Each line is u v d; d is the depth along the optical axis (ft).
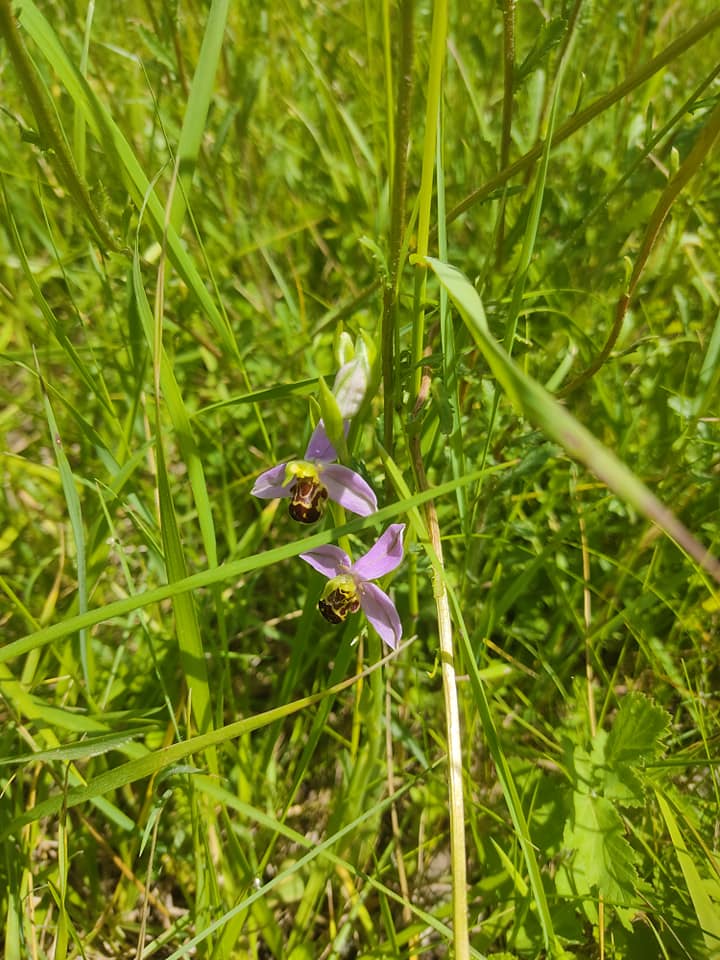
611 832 0.50
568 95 0.87
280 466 0.46
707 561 0.19
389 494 0.49
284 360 0.75
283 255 0.90
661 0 0.93
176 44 0.73
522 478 0.65
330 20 1.04
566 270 0.76
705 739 0.54
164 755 0.38
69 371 0.81
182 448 0.46
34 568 0.72
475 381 0.63
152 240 0.84
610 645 0.67
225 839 0.55
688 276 0.79
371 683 0.49
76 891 0.57
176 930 0.49
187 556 0.70
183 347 0.82
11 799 0.54
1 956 0.47
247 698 0.64
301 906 0.51
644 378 0.75
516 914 0.48
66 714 0.48
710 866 0.49
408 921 0.54
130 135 0.77
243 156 0.85
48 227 0.59
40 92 0.42
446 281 0.30
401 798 0.61
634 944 0.49
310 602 0.53
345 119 0.77
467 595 0.65
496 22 0.91
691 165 0.45
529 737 0.63
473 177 0.81
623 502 0.65
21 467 0.72
